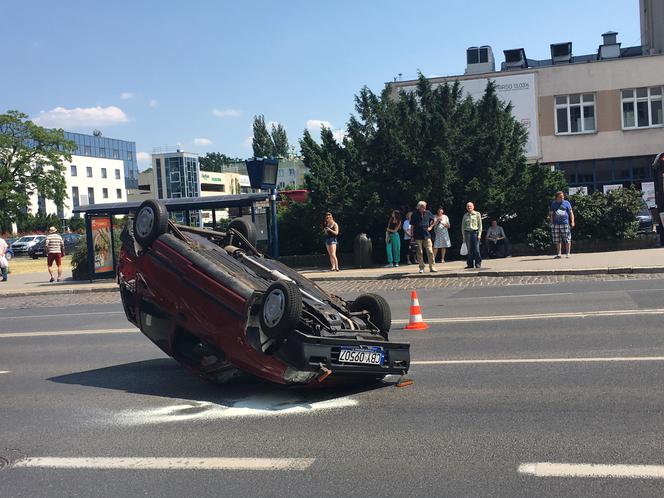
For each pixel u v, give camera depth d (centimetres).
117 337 1095
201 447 516
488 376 699
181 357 712
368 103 2416
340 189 2322
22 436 563
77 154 11569
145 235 718
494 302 1273
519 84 3681
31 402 683
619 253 2080
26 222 7919
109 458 499
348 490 423
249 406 632
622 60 3597
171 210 2275
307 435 535
